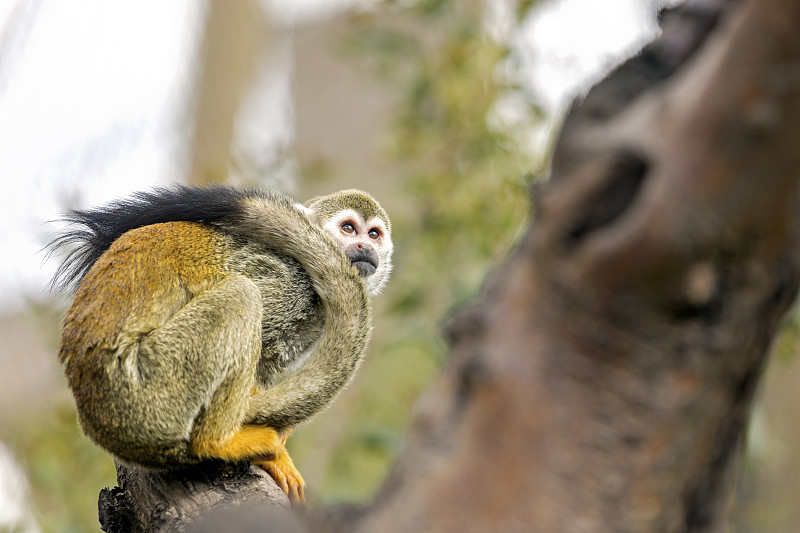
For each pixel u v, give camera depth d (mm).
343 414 17750
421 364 18625
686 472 3877
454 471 3947
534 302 3920
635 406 3791
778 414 19156
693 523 3961
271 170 16406
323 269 9461
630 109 3807
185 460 8234
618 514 3830
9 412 19500
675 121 3588
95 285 8711
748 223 3572
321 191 18750
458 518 3920
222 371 8492
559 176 3930
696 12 3926
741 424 4000
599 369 3816
